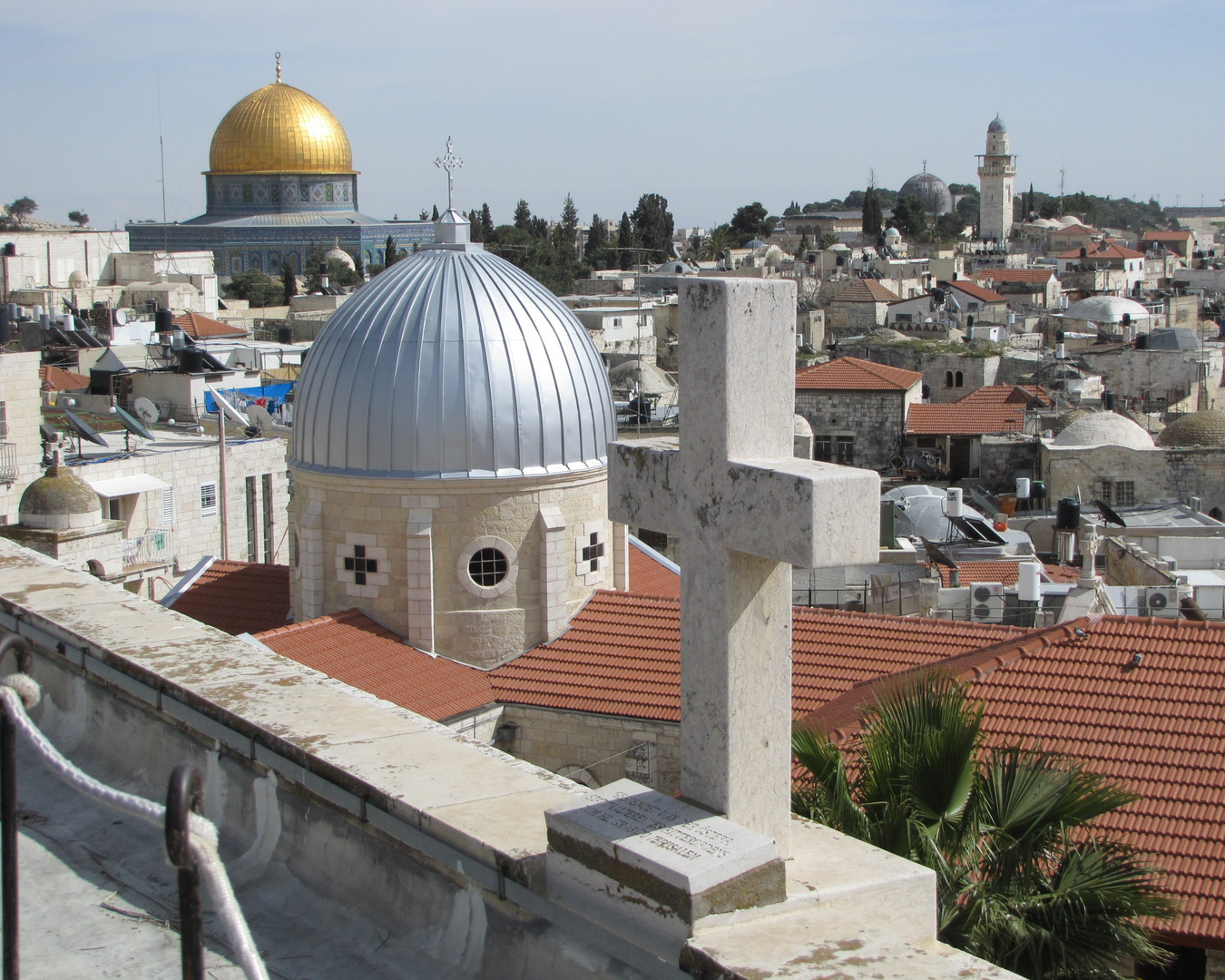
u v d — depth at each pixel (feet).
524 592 115.24
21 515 140.36
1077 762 75.87
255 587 132.87
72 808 36.68
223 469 192.65
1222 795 72.13
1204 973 65.98
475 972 27.63
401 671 109.91
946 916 46.52
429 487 111.65
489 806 29.17
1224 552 196.03
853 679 99.76
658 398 306.55
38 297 407.85
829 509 24.34
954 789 49.19
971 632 102.32
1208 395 384.68
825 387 307.99
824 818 49.62
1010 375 374.02
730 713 26.68
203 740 36.01
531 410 113.91
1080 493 255.29
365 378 112.88
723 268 561.02
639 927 24.43
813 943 23.11
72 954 29.32
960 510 200.85
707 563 26.71
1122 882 50.01
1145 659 83.61
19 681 25.34
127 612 43.32
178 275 490.08
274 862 33.24
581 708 107.45
